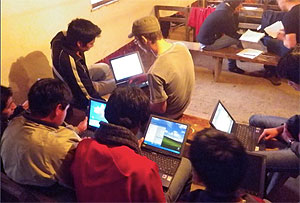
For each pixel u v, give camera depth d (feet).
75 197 4.68
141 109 4.24
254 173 5.49
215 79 12.09
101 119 6.76
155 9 15.23
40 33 8.84
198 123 7.06
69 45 7.54
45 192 4.76
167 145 6.14
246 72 12.73
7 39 7.88
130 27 13.60
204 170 3.23
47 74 9.35
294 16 8.91
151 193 3.96
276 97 10.98
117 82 8.87
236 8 11.98
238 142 3.41
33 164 4.38
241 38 11.79
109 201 3.92
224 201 3.29
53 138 4.54
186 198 3.72
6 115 5.73
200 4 17.08
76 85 7.55
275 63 10.65
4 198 5.15
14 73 8.27
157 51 6.65
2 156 4.66
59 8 9.36
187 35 15.25
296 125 6.24
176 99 6.85
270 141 6.64
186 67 6.80
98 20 11.37
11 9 7.80
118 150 4.07
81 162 4.11
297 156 5.83
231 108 10.46
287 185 7.30
